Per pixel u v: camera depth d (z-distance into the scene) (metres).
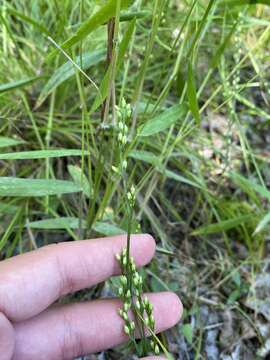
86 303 0.10
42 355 0.09
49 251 0.09
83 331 0.10
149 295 0.10
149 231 0.13
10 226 0.10
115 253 0.09
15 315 0.09
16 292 0.09
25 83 0.11
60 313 0.10
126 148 0.10
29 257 0.09
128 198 0.08
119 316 0.10
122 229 0.11
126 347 0.11
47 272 0.09
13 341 0.09
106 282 0.12
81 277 0.09
